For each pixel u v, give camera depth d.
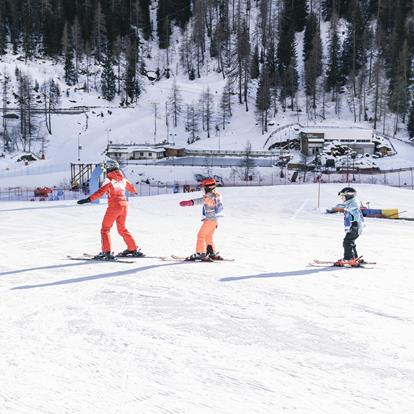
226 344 4.74
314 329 5.24
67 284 7.32
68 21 145.00
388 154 85.69
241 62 121.06
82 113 107.56
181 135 103.56
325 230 16.08
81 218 17.50
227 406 3.47
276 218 20.17
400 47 121.88
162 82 132.12
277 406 3.48
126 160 82.81
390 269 9.04
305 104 116.56
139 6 157.62
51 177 66.25
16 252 10.38
